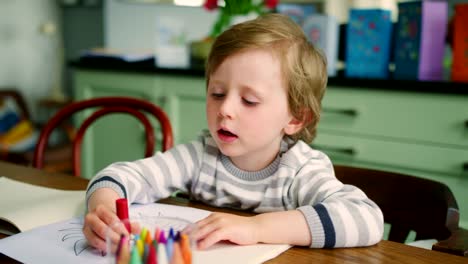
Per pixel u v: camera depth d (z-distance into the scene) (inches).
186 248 17.8
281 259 23.3
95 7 140.2
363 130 67.6
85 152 96.9
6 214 28.7
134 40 139.7
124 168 32.2
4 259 23.0
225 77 28.2
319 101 33.0
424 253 24.5
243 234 24.2
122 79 90.0
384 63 72.4
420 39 66.9
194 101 82.2
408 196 35.2
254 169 32.9
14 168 42.4
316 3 116.0
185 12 140.9
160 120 47.4
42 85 150.6
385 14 71.4
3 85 140.5
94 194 29.1
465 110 59.8
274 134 29.6
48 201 31.1
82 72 95.3
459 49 63.6
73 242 24.5
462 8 62.8
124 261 17.3
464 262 23.5
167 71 83.6
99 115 50.3
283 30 29.5
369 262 23.3
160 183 33.2
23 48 144.3
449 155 61.9
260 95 27.8
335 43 76.5
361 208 26.1
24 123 125.4
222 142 28.8
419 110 62.9
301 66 29.7
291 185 31.3
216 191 33.7
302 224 24.8
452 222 32.1
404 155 65.1
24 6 142.9
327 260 23.4
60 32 152.9
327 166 32.9
